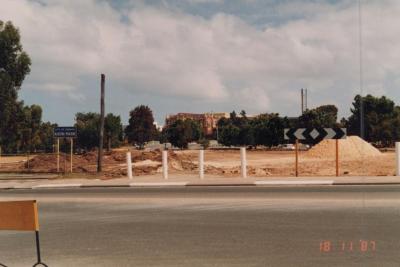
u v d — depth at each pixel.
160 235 10.14
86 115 124.12
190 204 14.44
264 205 13.59
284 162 41.03
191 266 7.67
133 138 134.12
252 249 8.61
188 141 121.19
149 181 22.12
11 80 35.69
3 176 30.19
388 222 10.52
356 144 46.06
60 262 8.26
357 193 15.46
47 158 45.62
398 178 19.48
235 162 46.97
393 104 101.69
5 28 35.56
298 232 9.85
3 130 38.16
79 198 17.20
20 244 9.89
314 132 21.88
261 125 107.31
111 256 8.51
